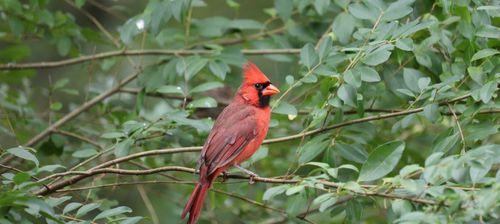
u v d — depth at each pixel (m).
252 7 15.74
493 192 6.59
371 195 7.56
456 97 9.19
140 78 11.96
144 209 12.81
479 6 9.27
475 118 9.22
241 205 12.55
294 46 12.37
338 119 9.59
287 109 9.88
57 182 9.98
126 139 9.73
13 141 12.61
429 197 7.47
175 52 11.99
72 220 8.28
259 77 10.10
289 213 8.70
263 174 12.36
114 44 12.70
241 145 9.69
